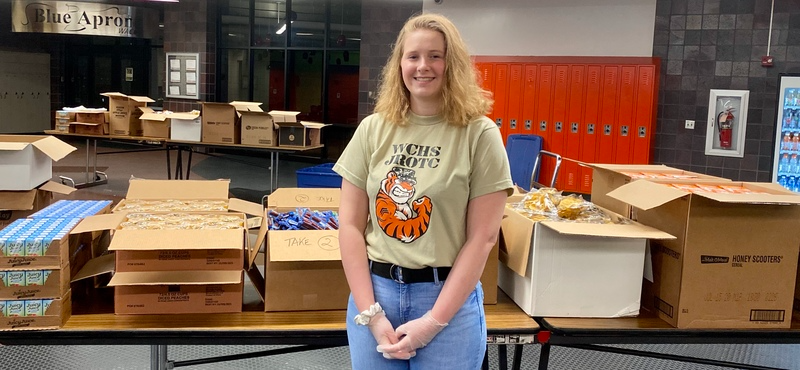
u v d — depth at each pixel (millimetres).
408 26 1719
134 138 7492
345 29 11266
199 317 2195
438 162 1667
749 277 2137
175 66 12086
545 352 2162
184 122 7129
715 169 7734
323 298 2291
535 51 8438
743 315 2152
